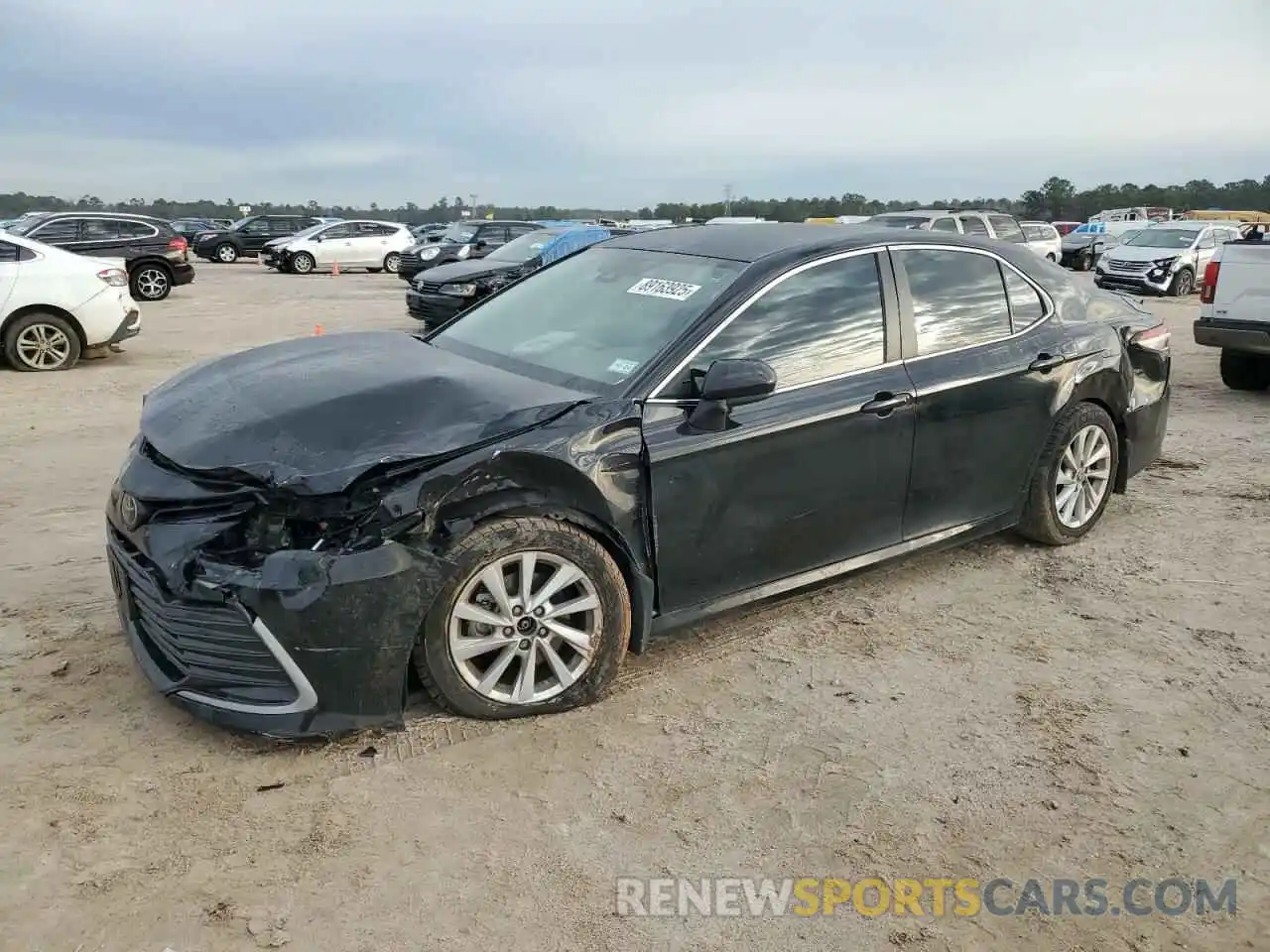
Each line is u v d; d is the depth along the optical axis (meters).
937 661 3.99
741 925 2.56
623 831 2.90
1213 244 22.78
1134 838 2.95
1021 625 4.35
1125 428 5.38
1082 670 3.96
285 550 2.99
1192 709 3.68
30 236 18.58
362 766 3.14
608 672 3.54
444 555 3.12
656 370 3.66
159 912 2.51
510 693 3.40
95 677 3.61
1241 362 9.76
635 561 3.53
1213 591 4.75
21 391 9.44
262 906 2.55
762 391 3.52
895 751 3.36
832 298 4.16
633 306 4.12
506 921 2.54
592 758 3.24
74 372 10.59
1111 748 3.42
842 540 4.16
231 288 23.47
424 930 2.50
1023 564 5.04
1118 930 2.60
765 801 3.06
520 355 4.09
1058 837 2.95
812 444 3.92
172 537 3.11
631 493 3.50
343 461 3.02
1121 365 5.22
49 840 2.74
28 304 10.45
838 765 3.27
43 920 2.46
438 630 3.19
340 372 3.63
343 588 2.96
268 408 3.33
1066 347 4.94
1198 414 8.82
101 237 19.16
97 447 7.27
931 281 4.54
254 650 3.03
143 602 3.28
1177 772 3.29
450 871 2.71
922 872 2.79
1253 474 6.77
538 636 3.37
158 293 19.67
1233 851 2.91
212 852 2.73
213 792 2.98
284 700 3.05
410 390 3.42
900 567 4.96
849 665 3.94
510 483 3.21
